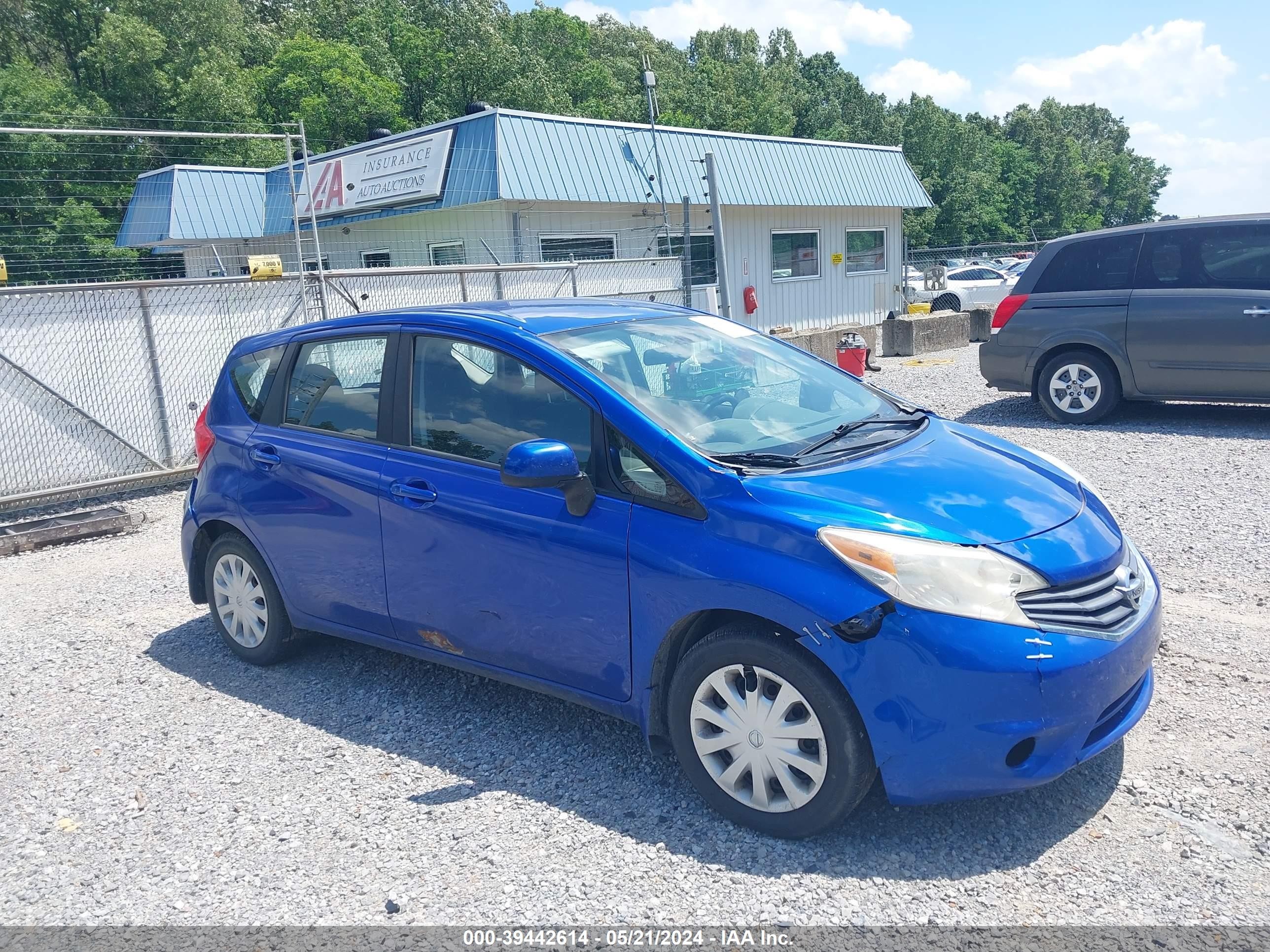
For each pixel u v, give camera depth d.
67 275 21.78
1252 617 4.72
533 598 3.62
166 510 8.72
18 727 4.38
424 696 4.45
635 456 3.44
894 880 2.93
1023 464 3.76
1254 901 2.75
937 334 17.59
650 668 3.36
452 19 44.56
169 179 18.14
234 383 4.93
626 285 14.03
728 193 17.14
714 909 2.84
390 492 4.02
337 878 3.11
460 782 3.66
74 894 3.11
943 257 32.22
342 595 4.32
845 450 3.59
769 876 2.98
